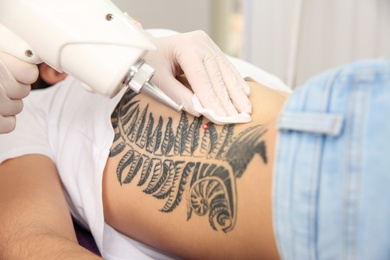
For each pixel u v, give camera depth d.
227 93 0.73
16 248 0.71
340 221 0.45
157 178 0.70
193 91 0.75
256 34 1.92
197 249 0.67
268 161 0.54
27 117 0.94
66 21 0.66
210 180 0.62
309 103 0.49
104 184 0.77
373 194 0.44
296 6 1.83
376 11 1.95
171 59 0.78
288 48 1.92
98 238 0.79
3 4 0.68
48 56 0.68
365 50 2.01
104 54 0.65
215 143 0.65
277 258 0.55
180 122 0.72
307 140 0.48
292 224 0.49
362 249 0.45
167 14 1.62
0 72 0.70
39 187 0.81
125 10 1.49
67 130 0.88
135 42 0.65
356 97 0.46
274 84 1.10
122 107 0.81
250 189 0.55
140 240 0.80
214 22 1.88
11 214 0.76
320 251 0.48
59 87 0.99
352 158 0.45
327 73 0.50
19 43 0.70
